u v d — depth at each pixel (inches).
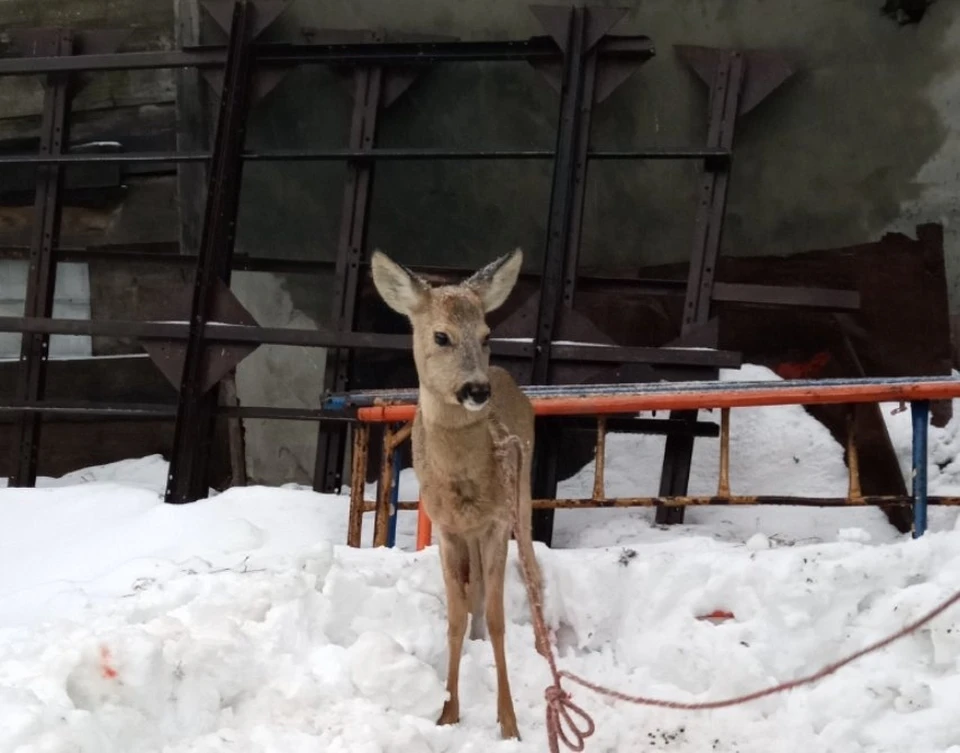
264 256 230.8
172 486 199.9
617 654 134.0
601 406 158.2
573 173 197.8
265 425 229.9
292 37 221.0
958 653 123.4
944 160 200.7
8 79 237.3
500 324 196.4
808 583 130.3
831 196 204.8
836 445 198.1
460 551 125.8
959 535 133.5
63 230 236.4
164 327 204.7
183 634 121.5
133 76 233.6
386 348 198.8
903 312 202.4
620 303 210.4
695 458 203.3
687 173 207.9
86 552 177.0
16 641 128.1
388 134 220.5
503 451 119.8
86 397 237.5
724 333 208.1
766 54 201.8
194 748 110.1
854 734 117.6
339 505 190.4
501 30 213.0
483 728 121.6
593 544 191.6
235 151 208.5
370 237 224.1
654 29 207.6
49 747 103.8
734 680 123.4
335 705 117.5
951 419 199.0
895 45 201.2
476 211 219.1
